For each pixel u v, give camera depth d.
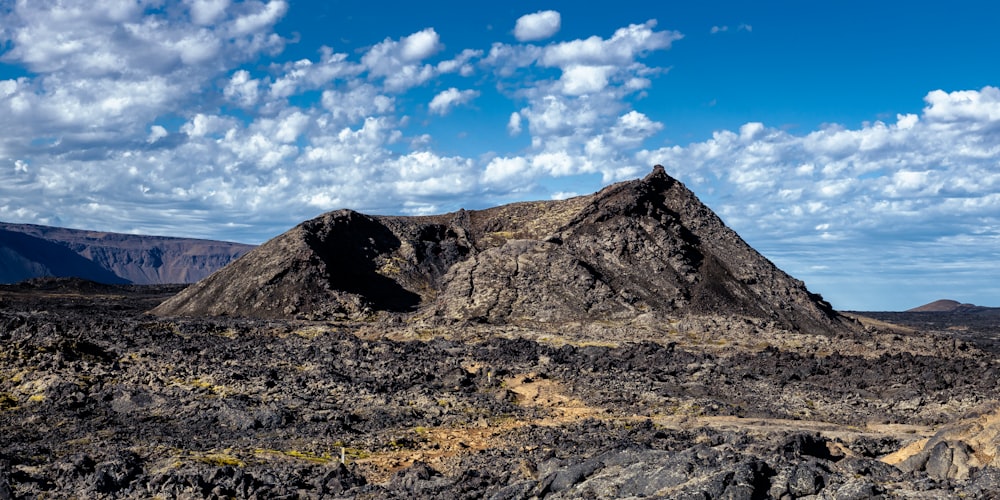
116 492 50.84
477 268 165.25
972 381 100.75
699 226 178.50
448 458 61.72
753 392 95.19
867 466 37.56
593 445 63.84
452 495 46.03
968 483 35.22
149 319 146.00
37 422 72.94
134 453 62.12
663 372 104.50
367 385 92.19
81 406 78.94
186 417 76.69
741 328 135.38
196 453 62.00
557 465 46.97
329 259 179.00
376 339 129.25
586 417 81.69
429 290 181.25
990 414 43.06
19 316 114.00
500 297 155.88
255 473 54.03
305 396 85.38
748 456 37.53
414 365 104.38
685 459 38.25
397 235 199.62
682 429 74.56
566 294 154.38
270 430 73.50
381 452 65.31
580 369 104.81
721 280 161.88
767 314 154.12
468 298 157.25
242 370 93.69
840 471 37.16
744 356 114.56
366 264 185.75
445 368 104.00
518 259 165.62
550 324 146.00
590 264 163.62
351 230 193.75
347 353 110.19
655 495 35.78
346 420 77.62
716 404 87.69
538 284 158.12
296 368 98.12
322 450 65.62
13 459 57.44
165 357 96.50
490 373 100.38
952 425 43.72
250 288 168.50
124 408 79.12
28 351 89.00
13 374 84.50
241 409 77.06
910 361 112.25
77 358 90.12
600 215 175.00
